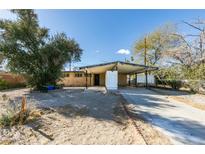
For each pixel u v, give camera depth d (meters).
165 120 5.33
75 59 17.62
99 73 25.38
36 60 14.88
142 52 30.45
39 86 15.32
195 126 4.72
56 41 15.92
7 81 17.72
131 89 16.86
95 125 4.84
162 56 23.41
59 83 19.44
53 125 4.80
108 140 3.74
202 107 7.39
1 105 7.80
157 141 3.68
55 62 15.38
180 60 19.20
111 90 15.03
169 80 19.84
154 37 28.58
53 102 8.62
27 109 5.85
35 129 4.45
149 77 22.78
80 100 9.39
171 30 24.61
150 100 9.45
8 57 13.95
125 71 22.14
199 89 13.45
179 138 3.85
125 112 6.44
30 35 14.47
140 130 4.37
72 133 4.18
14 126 4.65
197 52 17.12
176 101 9.16
